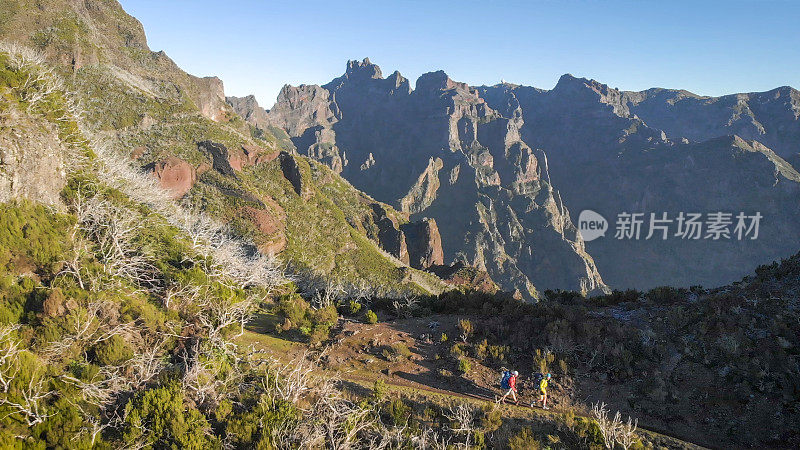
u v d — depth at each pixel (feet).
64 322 42.16
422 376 52.80
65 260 56.59
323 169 505.25
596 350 52.37
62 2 364.17
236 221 251.60
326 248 296.51
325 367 54.13
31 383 33.01
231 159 301.02
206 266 78.59
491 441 39.99
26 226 59.47
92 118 284.00
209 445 35.63
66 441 32.24
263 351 56.08
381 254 342.23
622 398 45.88
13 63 83.46
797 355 44.96
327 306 73.26
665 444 38.73
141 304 53.52
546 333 57.41
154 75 435.12
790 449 37.09
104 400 36.81
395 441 38.91
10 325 40.60
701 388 44.80
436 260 539.29
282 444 36.60
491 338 59.52
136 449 34.01
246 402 41.55
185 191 258.78
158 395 37.27
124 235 73.05
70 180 79.97
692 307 58.18
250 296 79.82
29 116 72.33
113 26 474.90
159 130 311.06
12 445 30.35
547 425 42.34
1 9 319.06
